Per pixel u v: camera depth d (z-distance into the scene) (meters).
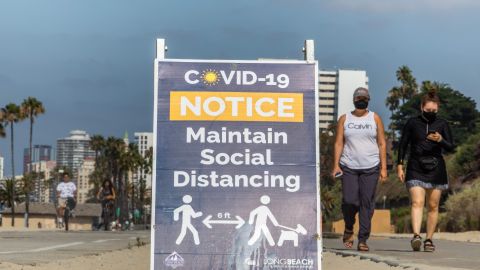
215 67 7.86
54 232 19.28
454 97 84.81
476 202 28.55
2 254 10.75
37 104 90.06
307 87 7.86
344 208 11.53
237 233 7.44
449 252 11.40
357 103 11.16
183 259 7.35
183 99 7.77
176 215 7.46
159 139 7.65
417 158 11.47
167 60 7.87
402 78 96.12
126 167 123.06
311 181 7.60
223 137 7.68
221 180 7.57
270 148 7.68
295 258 7.39
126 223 57.97
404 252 11.36
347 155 11.20
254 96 7.80
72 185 23.53
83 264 9.87
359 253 10.95
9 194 140.38
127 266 9.84
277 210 7.51
